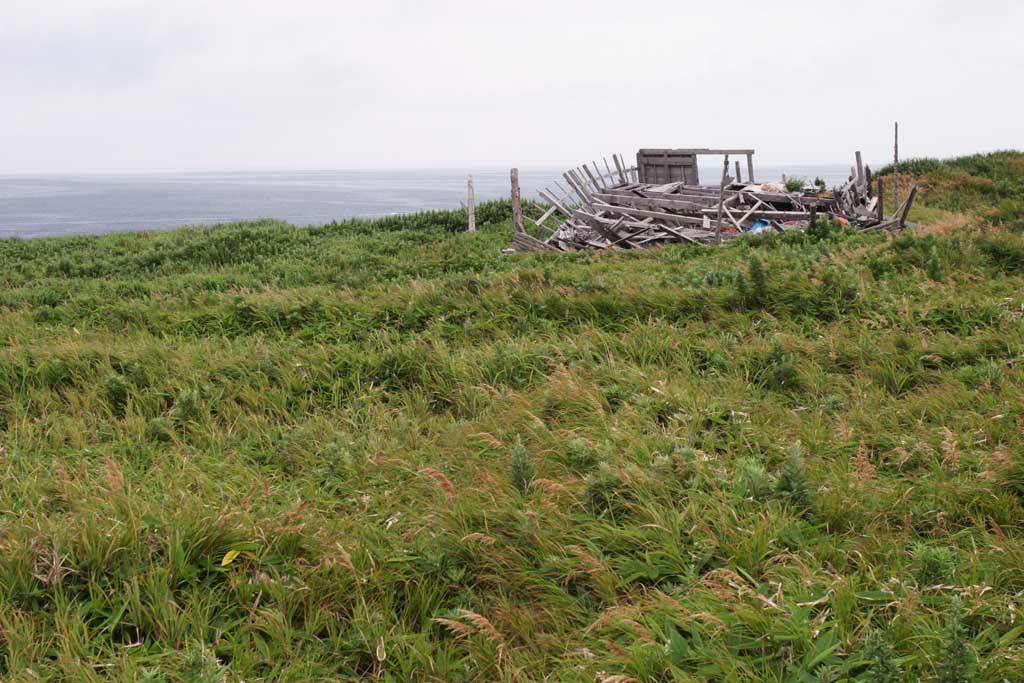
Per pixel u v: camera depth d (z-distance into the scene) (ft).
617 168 68.23
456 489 16.51
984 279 32.12
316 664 11.27
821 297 30.50
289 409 24.71
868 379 22.44
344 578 13.19
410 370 26.45
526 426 20.27
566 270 41.45
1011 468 15.46
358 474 18.56
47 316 39.29
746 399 21.44
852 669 10.02
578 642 11.64
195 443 21.71
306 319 34.88
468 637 11.97
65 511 16.56
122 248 72.59
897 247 36.88
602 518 14.74
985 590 11.24
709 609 11.41
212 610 12.72
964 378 21.57
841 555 12.73
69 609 12.20
